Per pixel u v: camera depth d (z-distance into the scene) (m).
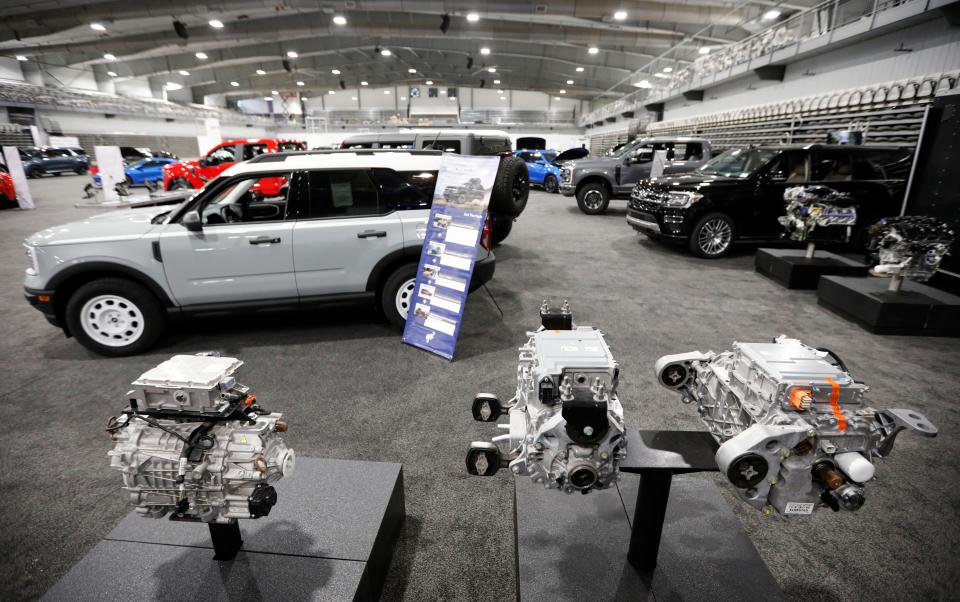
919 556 1.98
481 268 4.07
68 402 3.14
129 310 3.72
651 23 17.83
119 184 11.84
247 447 1.42
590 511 2.02
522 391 1.80
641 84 25.48
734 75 15.33
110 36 21.45
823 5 11.28
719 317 4.68
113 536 1.79
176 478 1.41
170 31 21.25
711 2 14.05
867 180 6.85
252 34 21.03
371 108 47.00
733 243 6.93
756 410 1.48
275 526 1.80
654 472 1.53
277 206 3.96
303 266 3.86
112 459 1.44
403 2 15.86
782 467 1.38
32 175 20.55
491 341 4.09
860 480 1.30
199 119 33.56
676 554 1.81
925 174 5.52
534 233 8.90
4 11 16.64
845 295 4.62
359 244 3.90
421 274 3.90
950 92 5.20
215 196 3.76
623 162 10.71
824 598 1.80
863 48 10.59
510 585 1.85
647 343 4.08
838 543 2.05
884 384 3.40
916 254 4.22
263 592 1.56
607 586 1.67
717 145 16.17
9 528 2.12
